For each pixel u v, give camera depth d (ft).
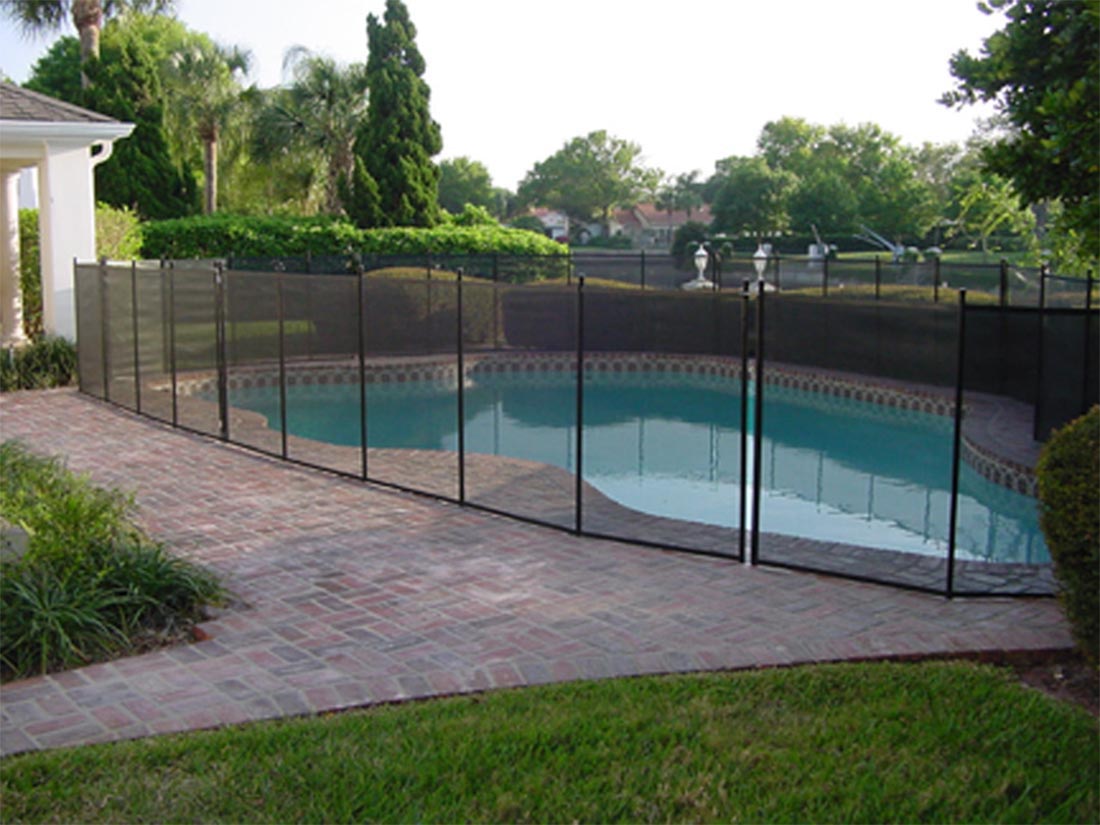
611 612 17.90
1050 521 14.70
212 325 38.73
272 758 12.33
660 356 61.67
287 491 27.40
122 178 92.94
